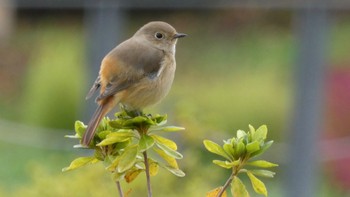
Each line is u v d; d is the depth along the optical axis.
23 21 33.44
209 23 32.75
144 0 14.38
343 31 31.38
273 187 19.14
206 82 28.22
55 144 19.94
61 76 24.19
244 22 32.28
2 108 28.22
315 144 13.85
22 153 20.88
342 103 22.69
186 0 14.38
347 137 21.88
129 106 7.73
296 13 15.02
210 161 17.97
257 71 29.58
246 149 5.81
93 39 14.27
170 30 8.17
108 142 5.79
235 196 5.83
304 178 13.91
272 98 23.86
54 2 15.39
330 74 23.86
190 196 11.52
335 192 20.16
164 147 5.79
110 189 11.06
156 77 7.75
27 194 11.68
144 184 11.34
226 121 23.52
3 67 31.09
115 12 14.24
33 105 24.42
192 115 12.23
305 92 13.89
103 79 7.60
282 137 23.42
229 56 31.52
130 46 7.84
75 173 11.80
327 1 13.80
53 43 33.06
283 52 30.94
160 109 15.59
